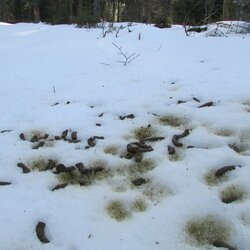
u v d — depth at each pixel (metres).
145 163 3.18
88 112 4.19
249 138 3.44
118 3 22.98
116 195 2.76
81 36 7.71
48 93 4.85
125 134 3.69
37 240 2.34
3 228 2.41
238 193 2.71
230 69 5.20
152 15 20.33
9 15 28.33
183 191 2.75
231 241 2.32
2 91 5.06
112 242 2.30
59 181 2.97
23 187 2.86
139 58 5.95
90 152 3.36
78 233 2.38
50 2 25.30
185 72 5.23
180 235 2.35
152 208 2.61
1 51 7.56
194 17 13.61
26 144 3.55
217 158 3.09
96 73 5.47
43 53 6.82
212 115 3.87
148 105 4.30
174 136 3.50
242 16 9.20
